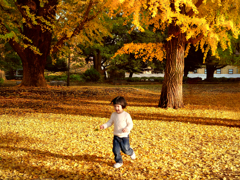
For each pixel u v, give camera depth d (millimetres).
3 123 7492
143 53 11383
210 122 7918
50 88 17453
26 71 18031
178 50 10695
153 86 28391
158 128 6953
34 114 9070
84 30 18547
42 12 17156
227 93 18750
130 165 4176
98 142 5566
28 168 3984
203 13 10445
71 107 11000
